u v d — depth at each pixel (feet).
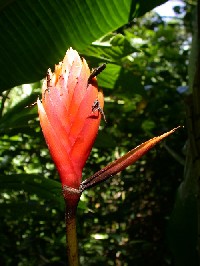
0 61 2.16
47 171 4.14
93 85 1.04
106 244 3.93
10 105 3.29
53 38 2.07
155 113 4.50
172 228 2.57
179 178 4.69
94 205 4.47
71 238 0.97
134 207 4.76
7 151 3.60
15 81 2.23
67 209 0.99
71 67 1.04
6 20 2.02
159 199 4.76
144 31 5.59
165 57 5.03
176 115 4.44
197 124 1.98
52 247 4.09
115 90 3.92
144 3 1.91
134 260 4.43
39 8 1.98
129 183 4.53
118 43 2.32
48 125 1.01
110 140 2.75
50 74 1.07
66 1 1.94
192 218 2.49
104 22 1.99
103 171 1.01
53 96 1.03
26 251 4.08
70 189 0.99
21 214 2.78
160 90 4.53
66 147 1.01
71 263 0.96
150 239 4.68
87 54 2.41
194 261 2.51
